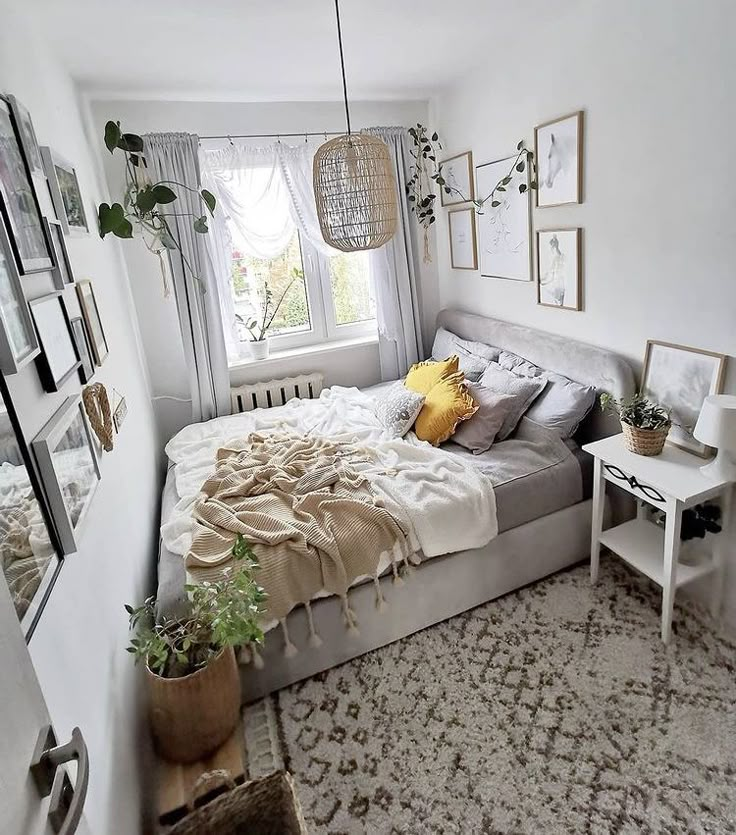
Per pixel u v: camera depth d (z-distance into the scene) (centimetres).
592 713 183
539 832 151
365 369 390
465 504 217
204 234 318
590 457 248
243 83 286
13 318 109
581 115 237
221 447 276
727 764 163
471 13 228
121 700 147
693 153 194
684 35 188
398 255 362
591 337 260
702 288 201
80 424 145
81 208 221
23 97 165
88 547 141
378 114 348
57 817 69
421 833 154
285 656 199
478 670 204
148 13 198
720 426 182
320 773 173
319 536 197
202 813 133
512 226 299
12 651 67
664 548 212
